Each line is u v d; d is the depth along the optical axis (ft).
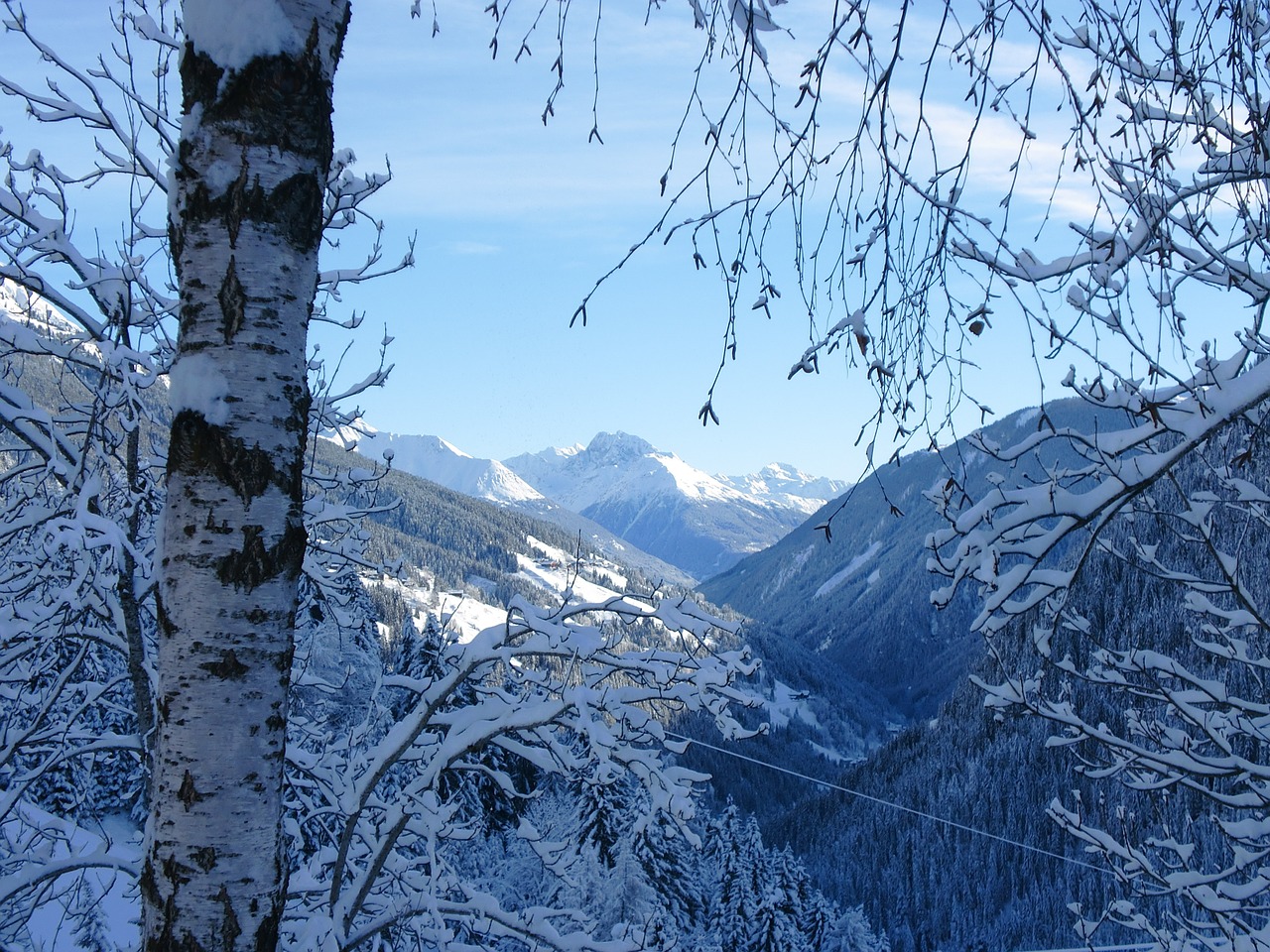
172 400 8.55
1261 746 16.56
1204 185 10.41
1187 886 16.30
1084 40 9.75
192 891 8.27
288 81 8.57
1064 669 15.21
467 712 19.79
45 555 19.75
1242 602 13.25
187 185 8.55
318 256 9.05
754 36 7.77
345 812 18.69
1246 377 10.18
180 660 8.43
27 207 18.49
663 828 18.12
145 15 18.66
